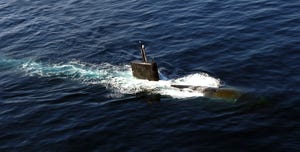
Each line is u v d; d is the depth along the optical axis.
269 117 22.19
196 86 25.75
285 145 20.08
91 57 32.69
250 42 30.66
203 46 31.20
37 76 30.72
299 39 29.81
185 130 22.06
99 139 22.33
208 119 22.67
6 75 31.62
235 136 21.11
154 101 25.09
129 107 24.88
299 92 24.00
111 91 27.00
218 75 27.03
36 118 25.16
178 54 30.64
